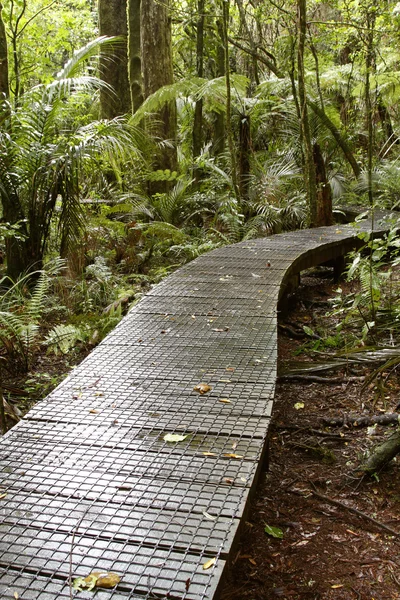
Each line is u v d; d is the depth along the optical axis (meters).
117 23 10.02
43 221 5.63
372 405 3.37
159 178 8.45
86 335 4.61
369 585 2.02
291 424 3.19
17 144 5.45
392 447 2.64
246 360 2.95
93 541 1.60
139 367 2.86
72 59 6.25
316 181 7.89
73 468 1.95
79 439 2.14
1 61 5.97
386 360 3.71
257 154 10.46
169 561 1.53
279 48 9.30
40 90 5.66
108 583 1.44
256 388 2.60
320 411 3.35
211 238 7.69
